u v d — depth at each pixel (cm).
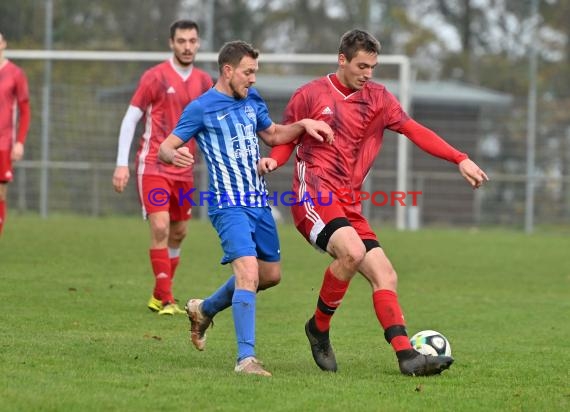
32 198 6378
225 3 9669
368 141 2022
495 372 1984
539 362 2122
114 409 1541
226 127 1934
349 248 1880
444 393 1747
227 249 1920
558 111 6956
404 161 5791
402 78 5875
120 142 2802
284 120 2053
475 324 2722
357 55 1958
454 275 3900
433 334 1981
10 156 3553
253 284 1886
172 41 2820
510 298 3284
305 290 3281
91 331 2358
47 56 5688
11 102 3528
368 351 2233
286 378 1827
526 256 4703
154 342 2223
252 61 1928
